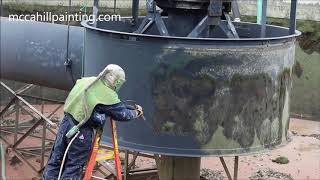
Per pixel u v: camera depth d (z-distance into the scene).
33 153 11.97
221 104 6.27
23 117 14.50
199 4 7.18
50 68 9.85
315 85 14.68
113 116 6.05
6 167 11.79
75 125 6.23
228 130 6.35
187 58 6.17
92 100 6.03
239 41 6.20
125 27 8.55
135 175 10.55
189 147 6.34
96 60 6.76
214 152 6.36
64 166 6.42
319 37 14.38
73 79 9.70
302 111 14.88
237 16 8.54
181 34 7.39
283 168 12.09
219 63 6.19
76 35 9.58
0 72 10.57
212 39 6.12
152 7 7.25
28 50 9.99
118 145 6.62
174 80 6.22
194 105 6.25
